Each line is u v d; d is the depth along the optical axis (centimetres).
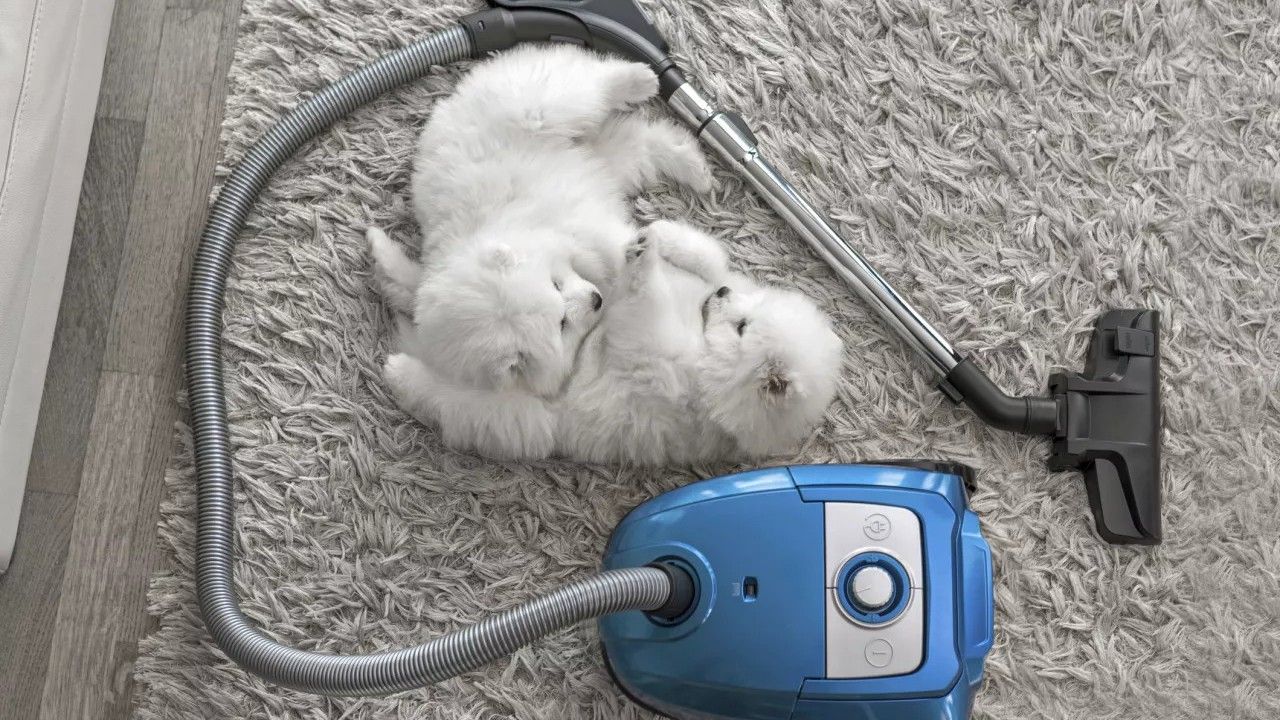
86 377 134
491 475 134
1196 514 136
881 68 144
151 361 135
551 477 134
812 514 109
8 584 130
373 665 107
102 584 131
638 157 135
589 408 121
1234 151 144
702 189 138
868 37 144
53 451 133
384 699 129
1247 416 139
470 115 123
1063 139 143
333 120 136
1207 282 141
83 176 136
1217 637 134
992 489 136
